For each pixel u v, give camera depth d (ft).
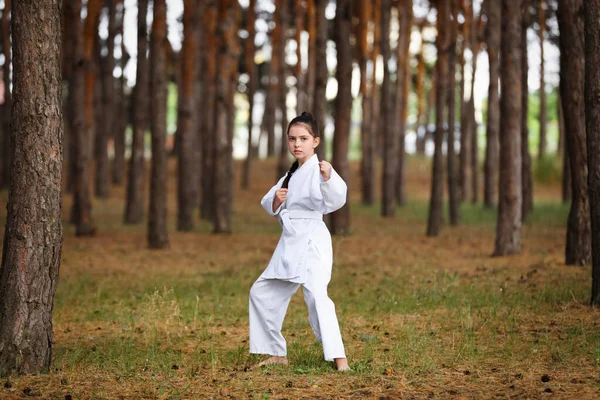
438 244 48.16
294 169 16.96
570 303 24.22
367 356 17.85
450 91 64.18
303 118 16.61
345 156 53.21
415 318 23.31
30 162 16.31
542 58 80.48
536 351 18.06
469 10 75.05
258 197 91.25
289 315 24.70
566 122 33.42
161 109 47.37
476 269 34.47
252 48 77.77
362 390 14.96
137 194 66.03
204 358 18.37
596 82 22.50
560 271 32.01
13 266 16.46
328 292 29.37
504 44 38.83
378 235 54.60
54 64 16.46
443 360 17.66
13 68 16.40
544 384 15.10
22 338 16.42
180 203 60.18
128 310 25.75
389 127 72.54
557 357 17.35
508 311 23.12
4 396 14.78
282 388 15.19
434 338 20.21
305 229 16.40
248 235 55.62
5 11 71.72
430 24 86.22
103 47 91.76
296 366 17.12
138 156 66.03
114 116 105.09
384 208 72.74
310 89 83.71
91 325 23.39
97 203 82.53
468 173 100.01
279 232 58.29
